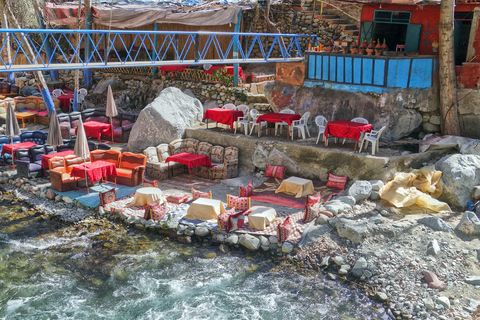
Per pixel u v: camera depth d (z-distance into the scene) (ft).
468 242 38.81
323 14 79.00
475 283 34.76
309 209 42.42
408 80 54.29
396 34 67.92
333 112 58.29
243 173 55.83
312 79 61.21
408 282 35.45
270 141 54.54
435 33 56.13
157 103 59.11
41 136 59.77
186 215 44.62
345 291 35.35
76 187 50.31
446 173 45.93
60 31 44.16
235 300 34.32
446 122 53.62
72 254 39.93
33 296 34.42
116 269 37.96
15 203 49.08
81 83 92.17
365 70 55.52
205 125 62.64
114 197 47.93
